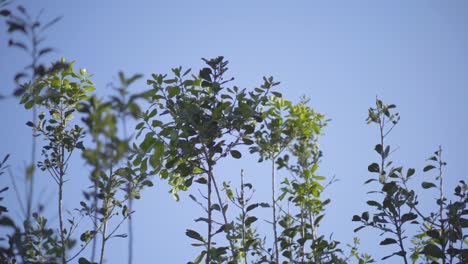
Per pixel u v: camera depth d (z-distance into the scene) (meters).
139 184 4.95
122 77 2.23
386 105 4.88
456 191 4.49
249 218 5.00
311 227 5.62
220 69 5.08
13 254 2.54
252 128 5.07
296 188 5.93
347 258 5.97
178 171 4.86
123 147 2.13
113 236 4.73
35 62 2.44
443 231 4.30
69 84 5.28
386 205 4.45
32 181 2.28
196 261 4.57
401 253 4.27
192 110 4.79
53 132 5.32
